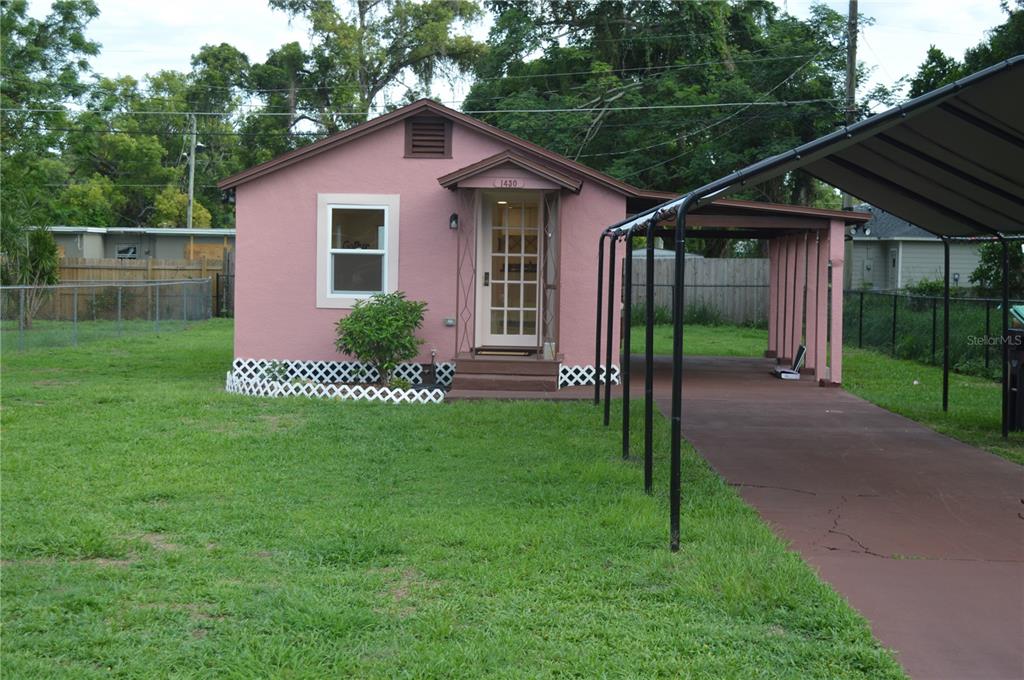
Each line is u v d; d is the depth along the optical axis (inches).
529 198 580.1
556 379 536.7
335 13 1728.6
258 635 184.9
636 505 282.7
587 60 1286.9
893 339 814.5
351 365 579.5
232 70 1971.0
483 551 239.9
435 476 326.6
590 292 572.4
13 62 1157.7
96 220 1696.6
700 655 177.8
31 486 301.1
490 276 585.3
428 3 1753.2
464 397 514.6
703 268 1211.2
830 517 286.0
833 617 195.5
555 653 177.8
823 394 566.9
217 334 943.7
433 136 572.1
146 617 192.9
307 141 1742.1
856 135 261.3
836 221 595.8
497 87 1310.3
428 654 175.2
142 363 678.5
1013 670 174.6
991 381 631.8
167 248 1365.7
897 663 175.6
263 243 579.5
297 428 410.0
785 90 1151.0
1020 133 318.3
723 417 474.9
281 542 246.1
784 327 734.5
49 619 192.7
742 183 253.8
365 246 583.5
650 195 570.9
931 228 460.1
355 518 268.7
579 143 1186.6
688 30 1234.0
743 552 241.4
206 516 268.4
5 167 1090.1
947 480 339.0
